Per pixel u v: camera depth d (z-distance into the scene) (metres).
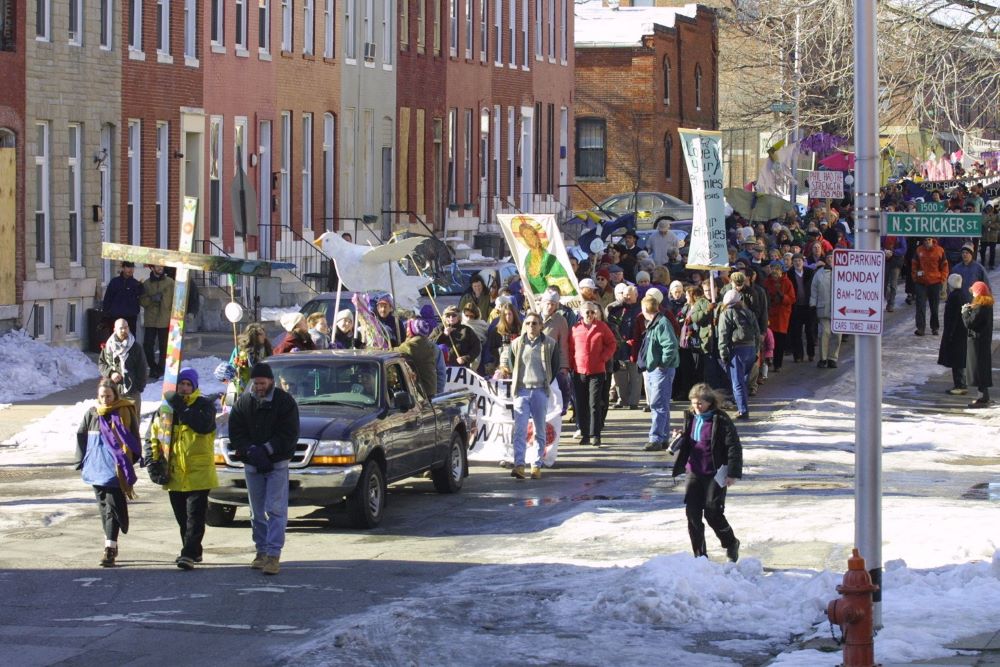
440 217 64.50
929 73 43.09
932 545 18.42
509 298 28.16
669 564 16.52
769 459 26.00
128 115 41.22
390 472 21.00
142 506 21.81
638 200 71.75
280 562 18.30
